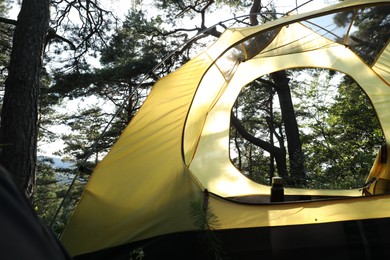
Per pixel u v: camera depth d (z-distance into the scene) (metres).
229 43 3.71
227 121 4.54
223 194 3.79
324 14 3.34
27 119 5.18
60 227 3.01
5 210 0.66
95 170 2.94
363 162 7.90
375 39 4.29
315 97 14.80
